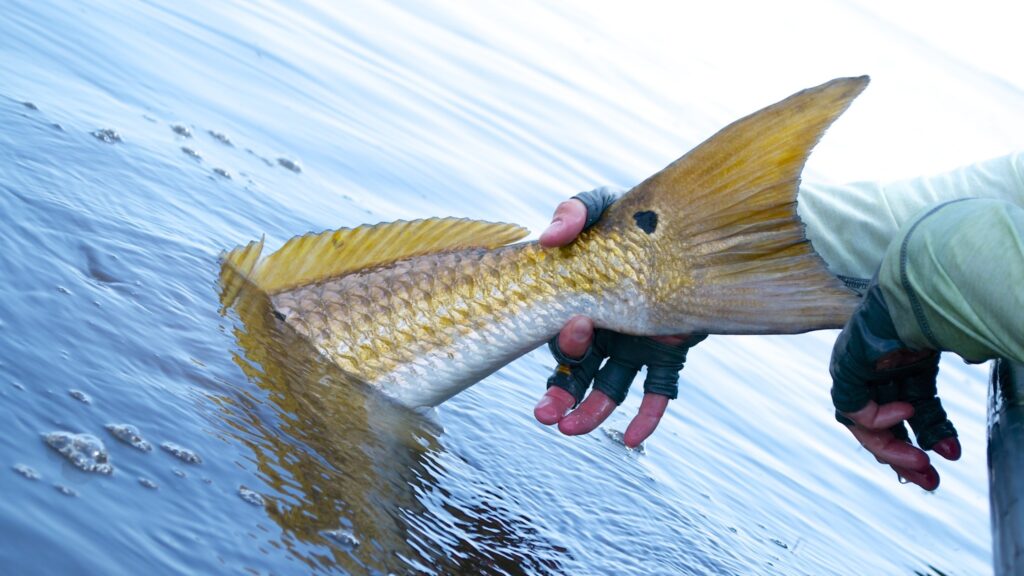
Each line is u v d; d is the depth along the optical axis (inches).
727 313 47.6
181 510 36.8
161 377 43.2
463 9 179.6
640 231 48.5
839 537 60.2
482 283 50.9
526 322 50.3
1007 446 41.8
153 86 80.0
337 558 37.9
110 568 33.4
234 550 36.1
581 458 53.9
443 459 48.1
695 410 71.9
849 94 44.6
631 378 50.2
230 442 41.3
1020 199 47.7
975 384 109.1
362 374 51.1
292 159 79.3
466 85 131.7
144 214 55.3
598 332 50.3
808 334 105.0
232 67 95.9
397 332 51.3
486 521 44.6
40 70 71.6
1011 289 39.5
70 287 46.0
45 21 81.7
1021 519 38.7
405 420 50.1
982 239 40.6
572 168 115.9
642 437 49.8
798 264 46.8
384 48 132.8
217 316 49.2
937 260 41.3
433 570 39.9
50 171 54.8
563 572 43.2
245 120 83.0
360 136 93.0
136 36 90.3
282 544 37.4
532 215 95.4
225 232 57.9
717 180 47.0
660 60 197.9
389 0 164.7
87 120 64.4
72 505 35.0
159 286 49.2
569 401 49.8
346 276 52.4
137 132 67.0
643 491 53.1
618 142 133.6
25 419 37.5
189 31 102.1
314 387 48.2
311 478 41.6
